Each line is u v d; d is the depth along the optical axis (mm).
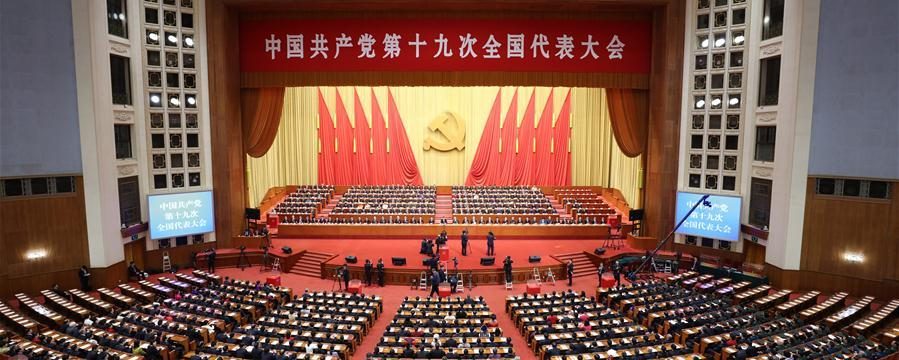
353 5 28219
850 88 22000
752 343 16234
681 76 28469
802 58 22859
